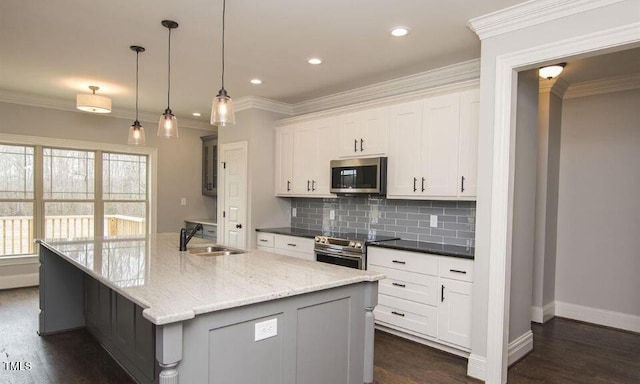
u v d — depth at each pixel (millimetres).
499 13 2650
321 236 4273
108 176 6105
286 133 5137
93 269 2342
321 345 2129
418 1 2557
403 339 3570
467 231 3680
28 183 5441
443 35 3078
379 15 2758
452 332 3176
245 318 1804
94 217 5969
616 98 4102
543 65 2611
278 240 4805
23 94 5141
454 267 3162
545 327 4055
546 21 2498
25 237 5414
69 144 5656
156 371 2387
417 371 2945
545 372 2992
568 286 4387
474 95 3299
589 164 4258
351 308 2268
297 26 2953
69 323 3736
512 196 2752
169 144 6629
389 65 3797
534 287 4250
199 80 4363
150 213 6453
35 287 5293
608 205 4145
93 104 4184
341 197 4609
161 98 5207
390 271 3637
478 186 2828
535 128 3268
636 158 3988
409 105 3760
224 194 5582
